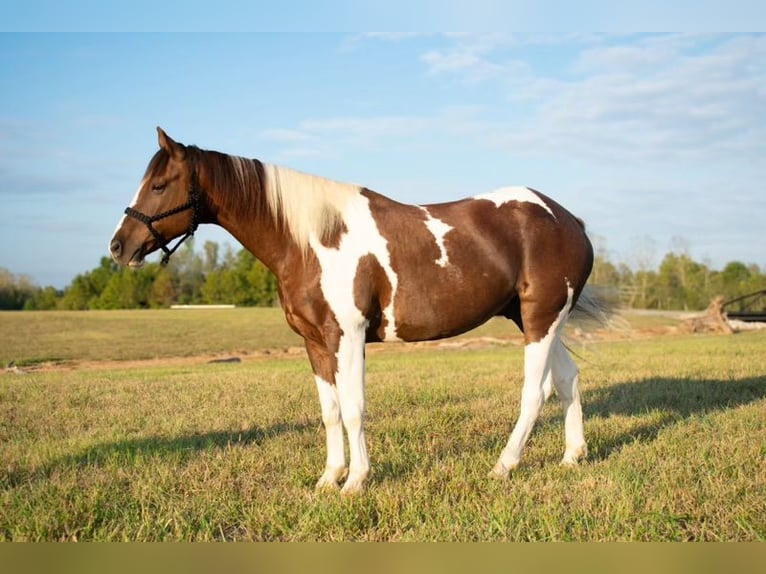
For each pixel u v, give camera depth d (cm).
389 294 522
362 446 511
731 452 561
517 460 542
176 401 936
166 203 525
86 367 2005
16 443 671
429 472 533
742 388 927
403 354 1998
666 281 5622
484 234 542
